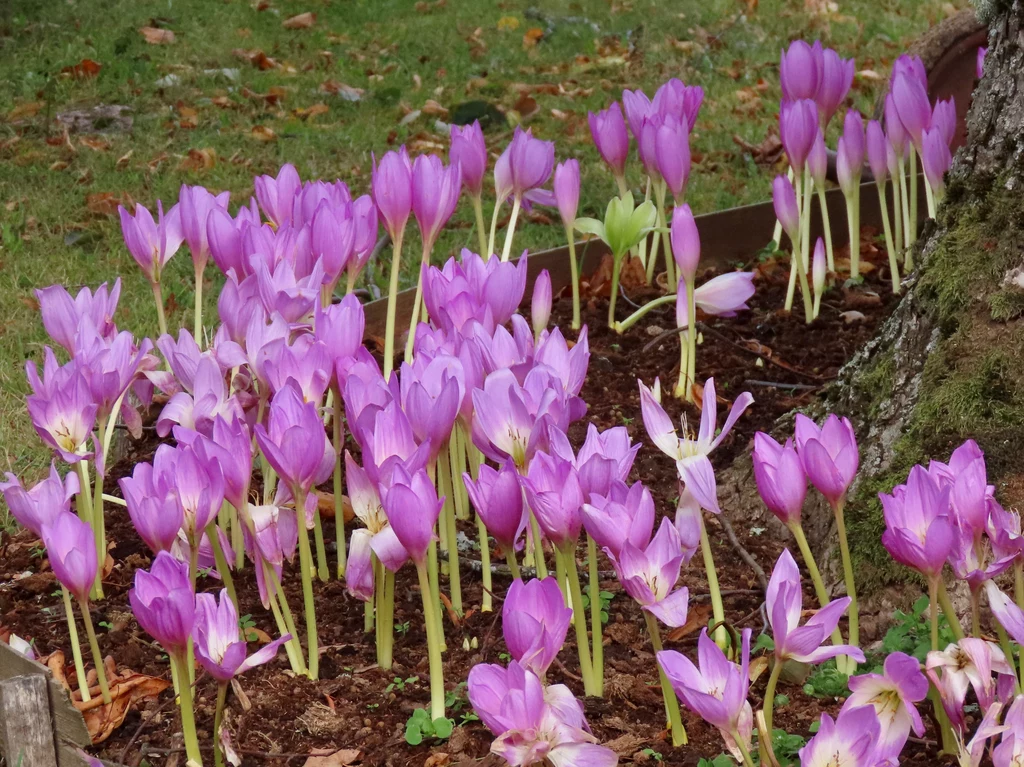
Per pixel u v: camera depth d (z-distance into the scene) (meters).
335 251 2.18
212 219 2.19
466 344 2.00
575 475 1.91
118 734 2.01
